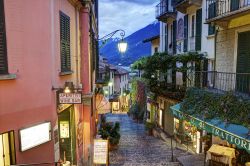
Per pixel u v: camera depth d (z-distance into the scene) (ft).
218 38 43.32
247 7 31.14
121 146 58.75
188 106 40.63
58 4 25.57
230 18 36.88
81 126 36.60
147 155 50.75
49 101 21.86
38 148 20.72
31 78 20.13
